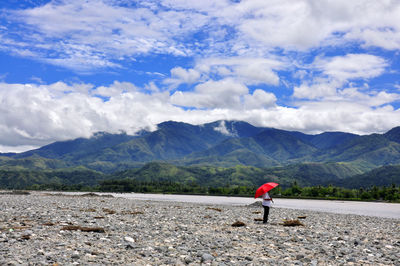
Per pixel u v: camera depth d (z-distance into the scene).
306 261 14.23
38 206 41.81
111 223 25.22
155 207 52.03
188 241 18.41
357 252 16.95
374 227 34.25
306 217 44.69
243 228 25.62
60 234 18.19
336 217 49.25
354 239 22.11
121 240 17.50
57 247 14.41
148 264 12.46
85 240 16.89
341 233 25.77
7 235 16.83
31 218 26.38
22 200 59.84
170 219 30.95
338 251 16.97
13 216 27.39
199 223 28.66
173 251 15.31
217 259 13.91
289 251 16.69
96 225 23.67
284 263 13.57
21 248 13.77
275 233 23.27
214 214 40.59
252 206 73.06
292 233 23.73
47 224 22.12
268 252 16.05
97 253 13.75
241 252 15.84
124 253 14.27
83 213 33.03
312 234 23.92
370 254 16.55
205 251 15.59
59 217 27.70
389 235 26.28
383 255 16.47
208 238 19.67
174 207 54.88
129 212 36.97
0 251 12.95
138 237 19.02
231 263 13.26
